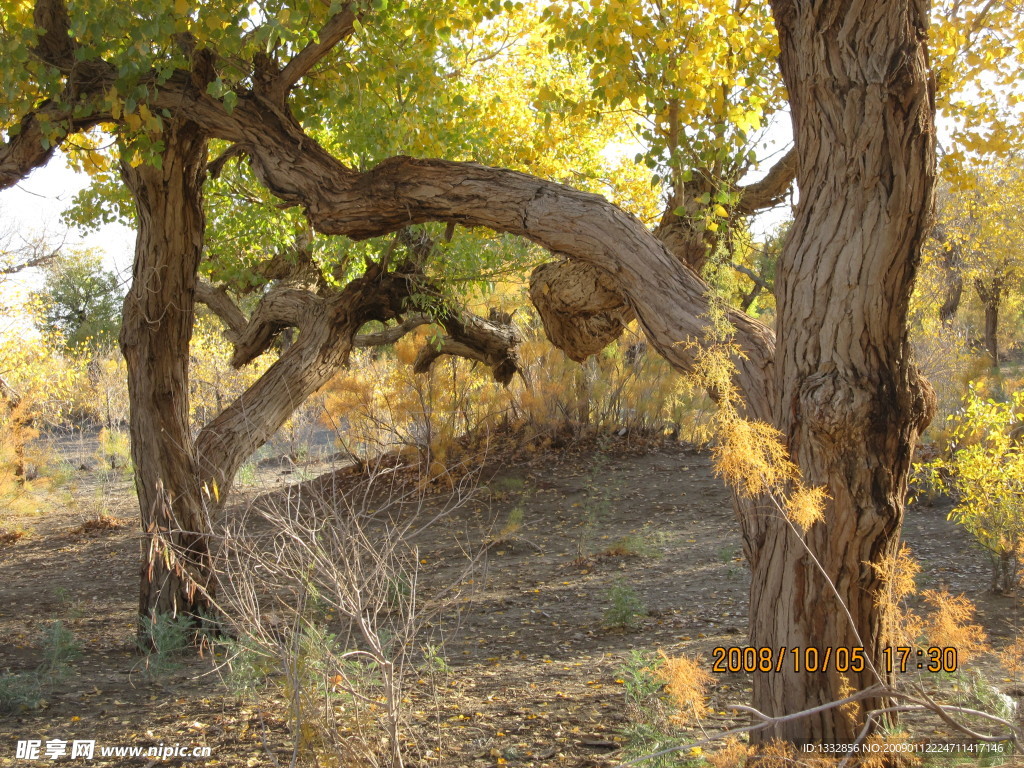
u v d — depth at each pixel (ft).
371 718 12.85
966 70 16.03
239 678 15.60
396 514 34.83
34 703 16.70
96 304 78.89
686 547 28.96
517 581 26.71
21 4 18.33
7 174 18.21
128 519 45.83
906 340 9.29
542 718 14.20
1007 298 62.44
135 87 16.03
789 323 9.41
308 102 20.12
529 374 43.14
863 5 8.76
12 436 44.01
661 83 15.43
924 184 8.89
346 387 36.73
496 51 34.32
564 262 16.78
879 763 8.65
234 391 60.49
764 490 9.20
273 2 17.04
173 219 21.25
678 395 43.06
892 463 9.05
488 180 13.25
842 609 9.18
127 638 23.47
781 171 18.83
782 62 9.72
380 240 27.40
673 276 11.30
